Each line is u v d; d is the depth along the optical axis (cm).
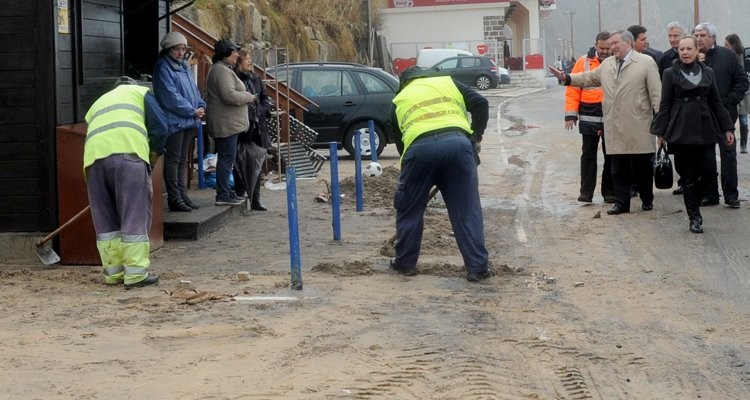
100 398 602
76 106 1105
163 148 952
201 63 1748
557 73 1428
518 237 1226
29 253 1067
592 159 1467
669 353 727
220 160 1341
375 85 2217
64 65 1083
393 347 720
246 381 637
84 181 1050
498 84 5938
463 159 948
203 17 2922
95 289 923
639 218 1332
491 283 952
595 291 926
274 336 746
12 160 1062
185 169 1311
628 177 1366
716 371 685
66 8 1083
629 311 852
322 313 817
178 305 846
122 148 921
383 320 799
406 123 962
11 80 1054
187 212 1283
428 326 782
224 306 841
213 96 1327
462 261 1067
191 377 645
